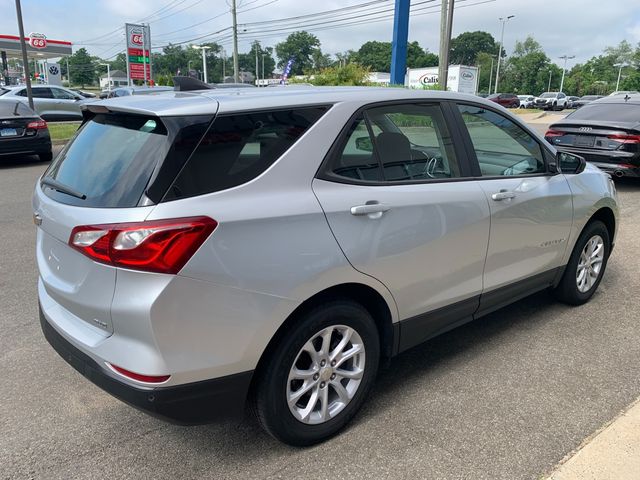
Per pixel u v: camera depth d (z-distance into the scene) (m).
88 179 2.50
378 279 2.81
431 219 3.02
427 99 3.25
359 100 2.87
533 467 2.63
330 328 2.71
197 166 2.30
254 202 2.38
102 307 2.29
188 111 2.36
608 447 2.68
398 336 3.08
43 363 3.66
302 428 2.72
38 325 4.22
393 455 2.73
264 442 2.85
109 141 2.60
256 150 2.46
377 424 2.98
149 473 2.62
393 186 2.91
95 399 3.25
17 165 12.66
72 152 2.83
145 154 2.33
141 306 2.17
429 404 3.17
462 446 2.79
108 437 2.89
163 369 2.23
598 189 4.39
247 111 2.48
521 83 103.75
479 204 3.30
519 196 3.60
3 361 3.67
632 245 6.30
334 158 2.70
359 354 2.88
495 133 3.62
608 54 117.00
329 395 2.85
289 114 2.61
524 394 3.27
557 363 3.64
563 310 4.52
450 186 3.20
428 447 2.79
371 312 3.03
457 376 3.49
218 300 2.29
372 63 109.75
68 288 2.50
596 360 3.68
